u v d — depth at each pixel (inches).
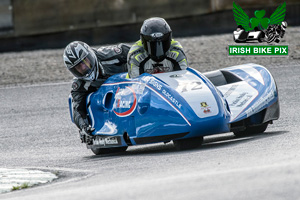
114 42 3048.7
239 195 505.0
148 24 932.0
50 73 2187.5
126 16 3038.9
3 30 3127.5
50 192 647.1
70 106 1049.5
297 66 1812.3
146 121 858.8
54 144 1178.0
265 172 571.2
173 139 833.5
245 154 719.7
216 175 587.2
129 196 546.0
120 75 979.3
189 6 2979.8
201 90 858.8
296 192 493.7
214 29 2952.8
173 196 526.9
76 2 3073.3
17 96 1809.8
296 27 2726.4
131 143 914.1
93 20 3068.4
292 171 560.4
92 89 1024.9
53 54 2689.5
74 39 3090.6
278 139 829.8
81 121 999.0
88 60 984.3
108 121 964.0
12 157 1078.4
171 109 836.6
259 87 950.4
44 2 3090.6
